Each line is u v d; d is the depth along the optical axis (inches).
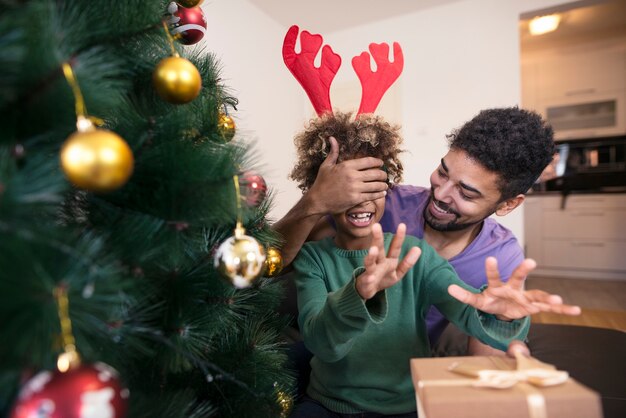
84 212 16.5
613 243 125.2
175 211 15.4
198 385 21.1
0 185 9.7
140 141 15.7
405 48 85.7
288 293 40.1
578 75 128.0
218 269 15.9
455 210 27.6
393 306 26.1
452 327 33.0
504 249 31.7
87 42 14.4
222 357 21.5
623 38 120.5
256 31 77.0
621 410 24.3
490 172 25.4
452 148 27.8
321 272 28.2
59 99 11.5
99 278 11.2
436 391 12.8
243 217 18.4
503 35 78.7
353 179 25.0
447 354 31.9
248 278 15.8
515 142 24.6
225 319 20.8
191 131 19.0
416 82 85.2
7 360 9.8
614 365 31.3
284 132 85.7
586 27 112.7
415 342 26.0
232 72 70.1
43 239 10.5
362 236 27.2
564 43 124.3
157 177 15.8
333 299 20.2
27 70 10.6
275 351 24.4
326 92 30.3
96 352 13.2
